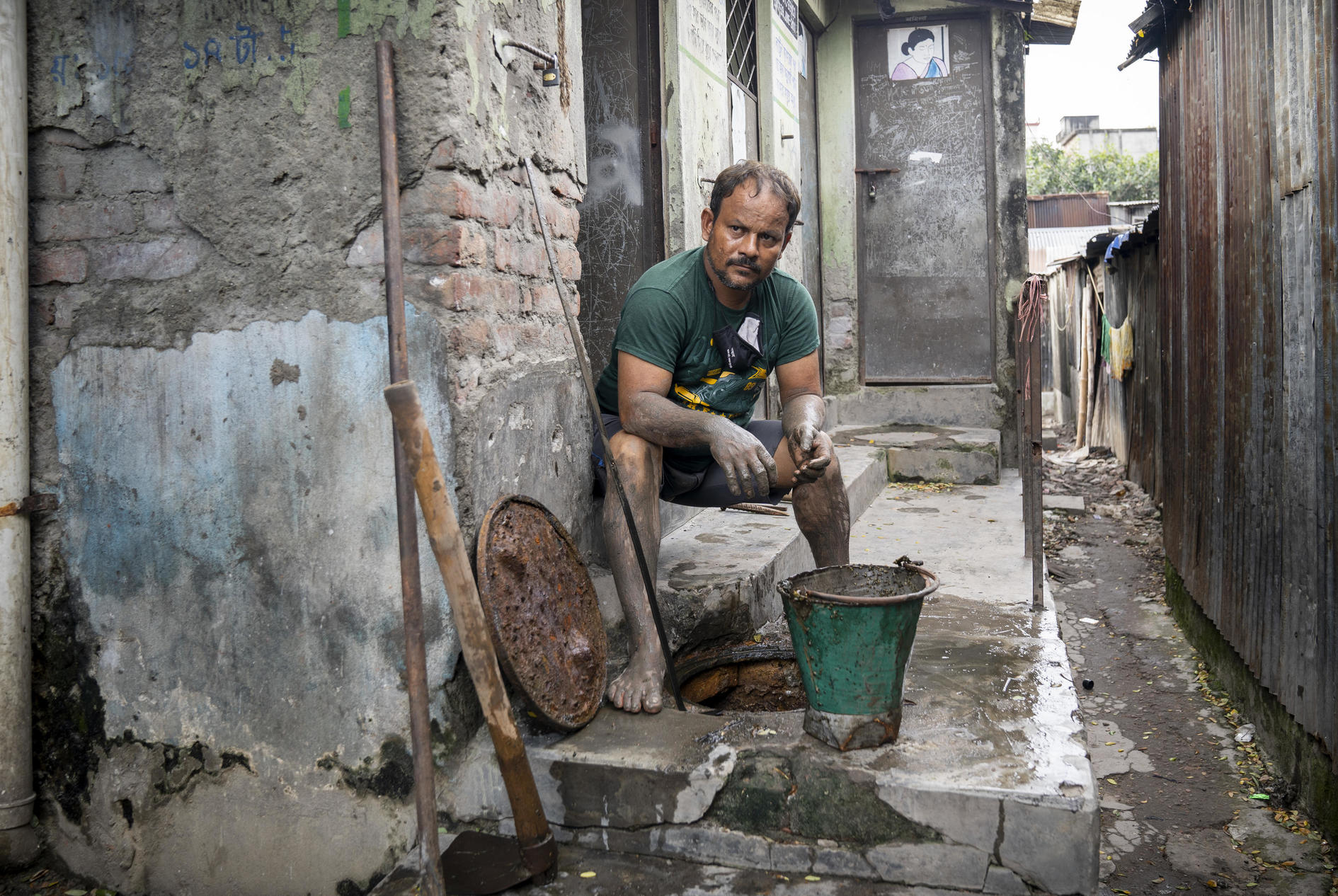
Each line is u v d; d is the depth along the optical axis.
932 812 2.07
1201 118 5.00
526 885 2.15
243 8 2.36
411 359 2.32
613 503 2.66
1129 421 9.09
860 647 2.15
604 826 2.30
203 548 2.51
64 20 2.48
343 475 2.38
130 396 2.53
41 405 2.60
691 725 2.42
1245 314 4.13
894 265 7.69
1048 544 6.89
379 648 2.39
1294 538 3.44
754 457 2.43
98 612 2.61
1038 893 2.02
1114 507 8.00
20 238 2.50
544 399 2.75
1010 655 2.86
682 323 2.71
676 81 4.32
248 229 2.40
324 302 2.36
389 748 2.41
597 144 4.48
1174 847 3.11
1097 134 30.81
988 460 6.34
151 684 2.59
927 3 7.46
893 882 2.11
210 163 2.42
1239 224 4.25
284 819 2.52
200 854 2.60
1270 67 3.80
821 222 7.70
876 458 5.98
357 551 2.39
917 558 4.23
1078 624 5.41
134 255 2.50
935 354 7.66
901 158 7.62
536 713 2.29
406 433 1.89
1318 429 3.23
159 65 2.43
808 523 2.85
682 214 4.36
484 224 2.43
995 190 7.48
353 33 2.29
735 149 5.36
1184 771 3.65
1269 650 3.69
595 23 4.42
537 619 2.40
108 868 2.68
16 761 2.59
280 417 2.42
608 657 2.87
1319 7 3.23
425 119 2.26
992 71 7.43
